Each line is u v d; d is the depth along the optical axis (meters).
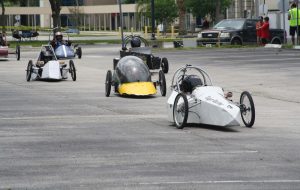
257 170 13.59
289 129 19.16
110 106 24.45
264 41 55.91
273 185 12.32
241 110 19.52
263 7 61.34
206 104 18.78
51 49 34.78
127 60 27.67
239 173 13.31
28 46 69.12
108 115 22.12
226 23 58.59
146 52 34.38
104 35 107.69
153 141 17.11
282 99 26.44
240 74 35.00
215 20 102.25
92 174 13.30
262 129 19.12
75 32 120.56
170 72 37.00
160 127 19.50
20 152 15.66
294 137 17.77
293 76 33.62
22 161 14.59
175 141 17.09
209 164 14.20
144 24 125.31
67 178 12.95
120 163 14.36
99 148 16.12
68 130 18.98
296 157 14.95
